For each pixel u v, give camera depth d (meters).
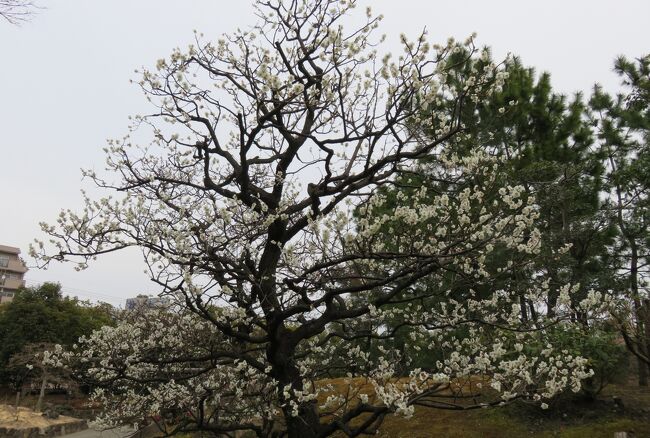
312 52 6.39
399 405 4.12
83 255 5.58
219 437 6.69
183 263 4.86
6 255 50.72
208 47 7.16
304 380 5.66
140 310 7.83
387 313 6.10
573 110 11.14
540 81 10.94
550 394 4.54
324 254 5.19
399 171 5.88
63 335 26.31
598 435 7.06
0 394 26.25
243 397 6.34
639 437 6.84
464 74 8.34
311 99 6.10
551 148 10.35
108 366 5.84
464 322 5.56
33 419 20.66
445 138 5.29
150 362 5.73
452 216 5.85
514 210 5.59
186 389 6.52
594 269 10.42
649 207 10.08
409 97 5.26
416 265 5.07
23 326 25.58
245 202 6.02
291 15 6.86
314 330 5.53
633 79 11.66
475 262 5.62
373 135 5.53
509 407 8.16
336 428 5.05
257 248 5.83
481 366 4.64
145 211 5.89
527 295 5.94
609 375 7.70
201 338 6.09
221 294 5.30
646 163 10.06
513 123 10.47
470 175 5.83
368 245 4.92
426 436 7.82
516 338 6.04
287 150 6.48
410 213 4.68
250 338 5.24
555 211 9.72
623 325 7.24
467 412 8.39
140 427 7.47
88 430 21.31
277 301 5.50
